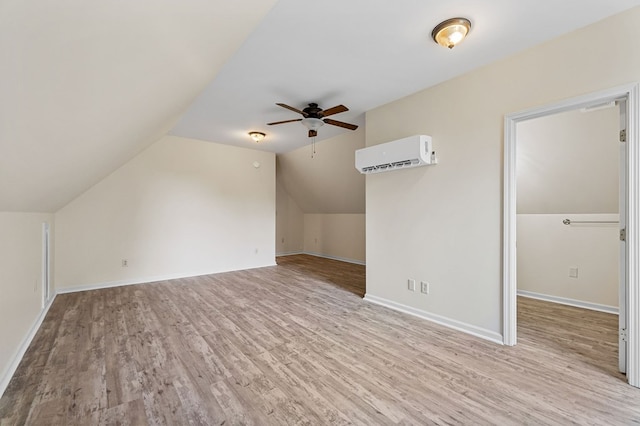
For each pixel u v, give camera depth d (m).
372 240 3.59
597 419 1.53
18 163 1.38
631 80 1.82
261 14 1.41
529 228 3.83
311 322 2.93
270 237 6.14
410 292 3.16
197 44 1.42
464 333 2.64
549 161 3.22
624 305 1.94
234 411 1.60
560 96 2.10
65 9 0.66
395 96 3.17
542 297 3.73
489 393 1.76
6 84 0.78
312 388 1.82
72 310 3.27
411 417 1.56
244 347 2.38
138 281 4.57
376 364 2.11
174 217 4.92
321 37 2.08
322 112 3.11
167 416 1.56
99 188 4.27
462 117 2.67
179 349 2.33
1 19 0.57
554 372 1.99
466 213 2.65
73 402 1.67
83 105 1.25
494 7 1.78
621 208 1.94
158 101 2.00
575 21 1.93
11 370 1.95
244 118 3.89
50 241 3.55
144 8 0.86
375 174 3.54
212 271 5.34
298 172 6.70
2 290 1.90
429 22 1.92
